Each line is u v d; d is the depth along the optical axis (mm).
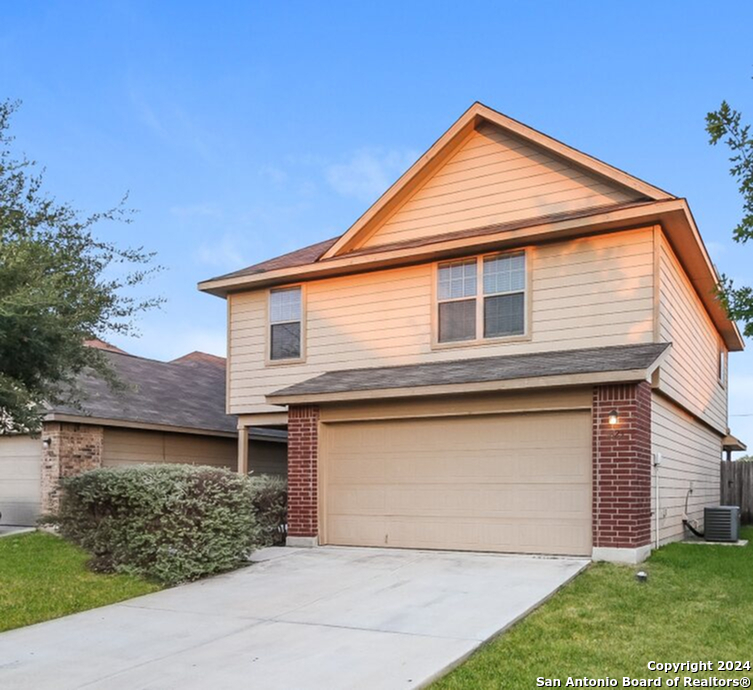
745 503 18953
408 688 5234
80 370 10000
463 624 6879
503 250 12695
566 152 12414
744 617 7094
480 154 13508
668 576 8812
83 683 5652
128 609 8102
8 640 6922
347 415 12117
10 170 9492
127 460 16391
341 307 14492
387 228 14359
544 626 6824
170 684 5559
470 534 10984
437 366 12633
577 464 10297
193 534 9500
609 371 9680
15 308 7867
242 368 15695
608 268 11727
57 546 11422
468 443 11180
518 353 12305
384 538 11695
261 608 7922
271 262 15977
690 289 14227
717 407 18219
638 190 11703
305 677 5578
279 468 21406
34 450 15648
